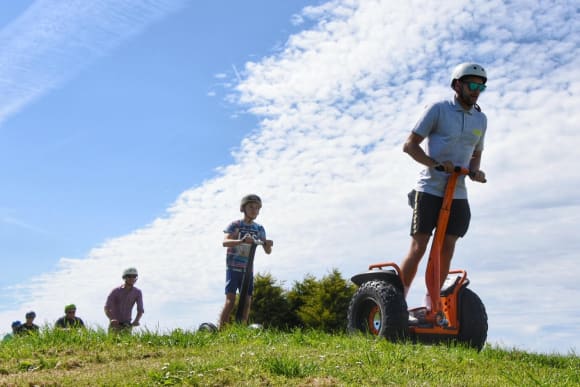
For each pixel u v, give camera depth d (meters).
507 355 5.60
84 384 3.85
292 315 22.86
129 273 9.81
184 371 4.05
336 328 21.97
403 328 5.77
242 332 6.34
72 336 5.79
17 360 4.94
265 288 22.38
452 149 5.99
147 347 5.50
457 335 6.11
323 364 4.34
